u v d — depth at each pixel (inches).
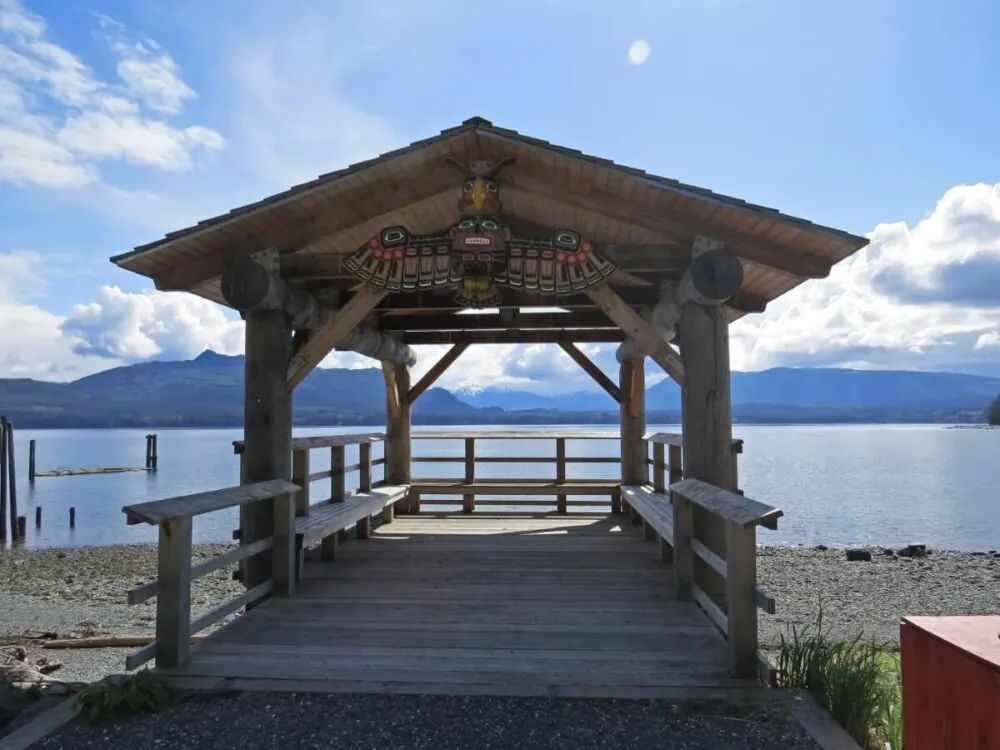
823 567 499.5
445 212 224.2
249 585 202.2
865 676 129.6
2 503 744.3
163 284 206.1
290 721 122.5
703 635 165.2
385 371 357.7
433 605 193.2
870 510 886.4
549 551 269.1
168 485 1269.7
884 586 442.3
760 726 120.0
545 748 112.9
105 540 726.5
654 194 189.8
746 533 138.8
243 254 203.2
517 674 140.5
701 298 186.7
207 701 130.9
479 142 192.1
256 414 202.2
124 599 416.8
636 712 125.2
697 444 190.1
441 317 331.9
